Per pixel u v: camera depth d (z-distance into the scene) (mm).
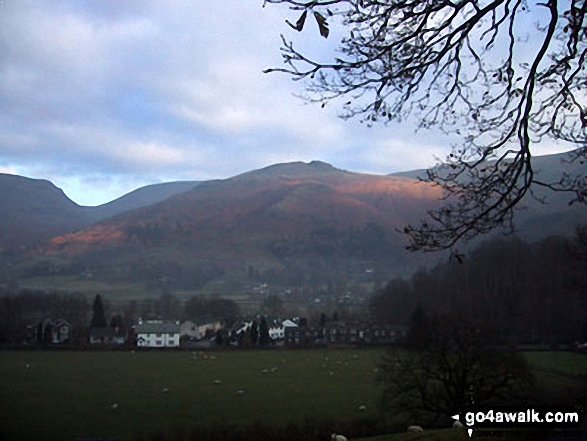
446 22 5730
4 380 42219
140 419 29844
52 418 29922
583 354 32656
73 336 67688
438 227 6223
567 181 6051
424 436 10000
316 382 41844
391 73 5895
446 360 22828
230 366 51750
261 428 24797
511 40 6098
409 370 23656
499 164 6230
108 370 48125
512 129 6258
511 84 6234
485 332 23266
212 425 26266
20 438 25219
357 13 5527
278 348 63062
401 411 24125
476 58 6223
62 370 47375
